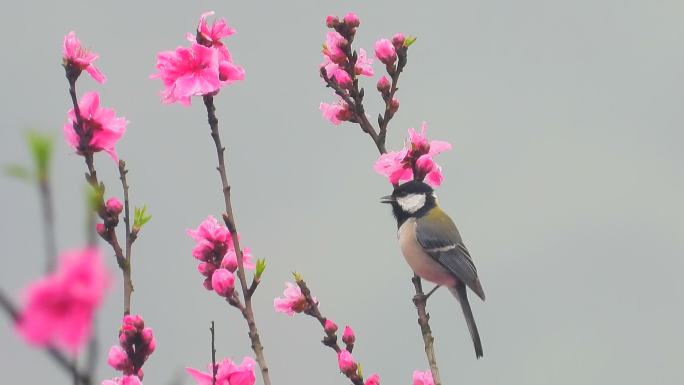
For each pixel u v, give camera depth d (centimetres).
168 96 962
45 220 371
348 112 1152
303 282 1048
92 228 357
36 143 393
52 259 351
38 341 345
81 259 348
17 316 346
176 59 955
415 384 1043
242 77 974
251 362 889
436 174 1158
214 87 935
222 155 931
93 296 346
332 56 1150
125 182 893
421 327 1062
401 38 1148
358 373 1005
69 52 873
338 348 1031
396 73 1147
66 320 346
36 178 387
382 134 1142
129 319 844
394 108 1142
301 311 1043
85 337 347
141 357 845
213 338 849
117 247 884
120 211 888
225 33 1002
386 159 1120
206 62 955
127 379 786
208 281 1019
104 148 866
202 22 999
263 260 907
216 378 878
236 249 917
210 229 1021
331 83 1144
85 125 861
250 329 894
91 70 884
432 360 1043
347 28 1148
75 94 868
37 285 345
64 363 354
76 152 870
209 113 945
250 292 905
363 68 1162
